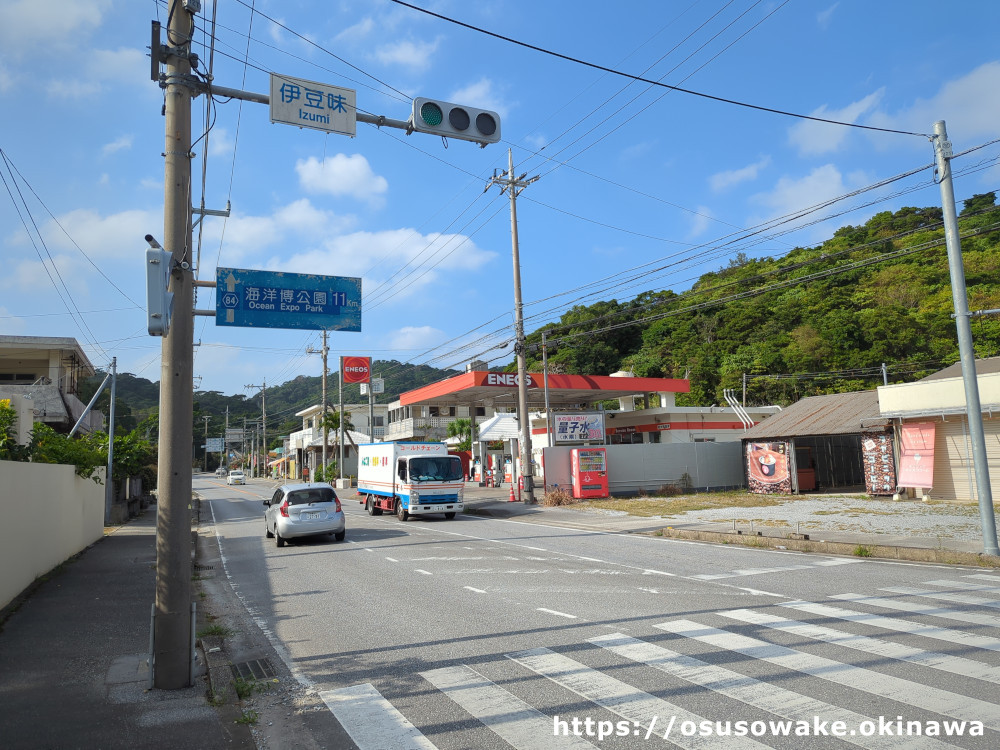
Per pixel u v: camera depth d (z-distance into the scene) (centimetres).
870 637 684
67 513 1453
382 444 2622
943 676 559
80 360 3416
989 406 2052
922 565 1179
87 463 1616
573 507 2559
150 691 586
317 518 1742
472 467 4822
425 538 1780
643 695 539
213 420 12938
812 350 5566
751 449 2962
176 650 598
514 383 3403
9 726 505
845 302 5797
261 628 848
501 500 3089
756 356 5862
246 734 488
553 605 891
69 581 1167
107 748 465
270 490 6097
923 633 696
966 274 5359
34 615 899
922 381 2242
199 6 667
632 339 7206
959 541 1345
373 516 2639
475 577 1136
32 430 1547
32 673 641
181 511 615
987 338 4784
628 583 1039
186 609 609
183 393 626
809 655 627
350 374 5075
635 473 3038
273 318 1191
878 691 527
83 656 700
